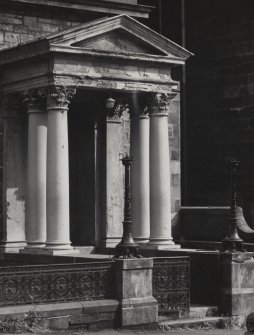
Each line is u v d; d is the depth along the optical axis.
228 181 33.00
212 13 33.53
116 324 18.77
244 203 32.09
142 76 24.98
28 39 26.00
